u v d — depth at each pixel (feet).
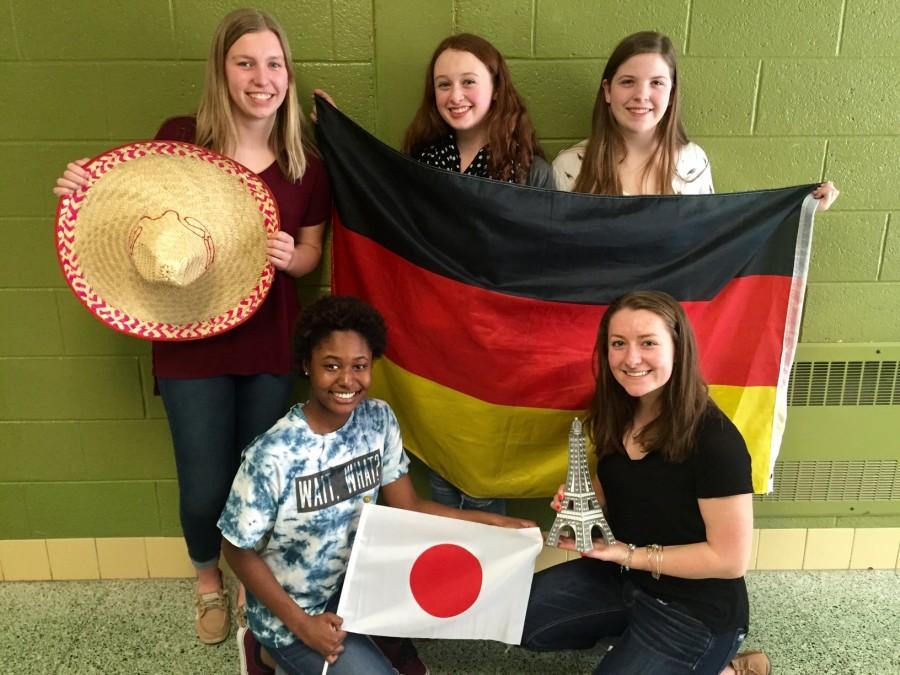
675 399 5.28
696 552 5.30
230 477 6.77
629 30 6.93
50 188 7.14
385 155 6.63
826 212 7.41
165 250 5.51
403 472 6.01
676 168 6.66
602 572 6.23
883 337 7.73
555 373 6.75
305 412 5.36
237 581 7.84
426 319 6.79
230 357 6.40
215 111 6.11
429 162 6.72
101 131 7.04
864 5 6.84
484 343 6.72
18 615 7.49
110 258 5.98
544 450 7.02
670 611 5.49
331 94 7.05
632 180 6.75
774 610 7.50
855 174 7.30
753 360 7.04
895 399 7.79
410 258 6.72
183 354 6.33
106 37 6.79
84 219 5.90
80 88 6.91
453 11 6.84
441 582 5.73
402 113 7.10
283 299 6.52
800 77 7.05
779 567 8.21
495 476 7.10
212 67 6.04
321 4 6.80
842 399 7.80
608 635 6.31
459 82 6.22
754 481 7.25
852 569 8.21
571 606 6.15
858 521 8.16
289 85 6.22
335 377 5.04
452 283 6.64
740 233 6.60
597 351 5.75
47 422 7.75
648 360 5.18
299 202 6.53
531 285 6.61
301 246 6.79
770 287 6.91
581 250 6.54
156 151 5.93
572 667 6.75
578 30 6.92
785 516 8.14
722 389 7.13
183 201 6.00
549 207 6.41
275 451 5.14
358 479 5.52
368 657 5.48
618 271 6.61
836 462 7.98
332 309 5.07
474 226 6.50
